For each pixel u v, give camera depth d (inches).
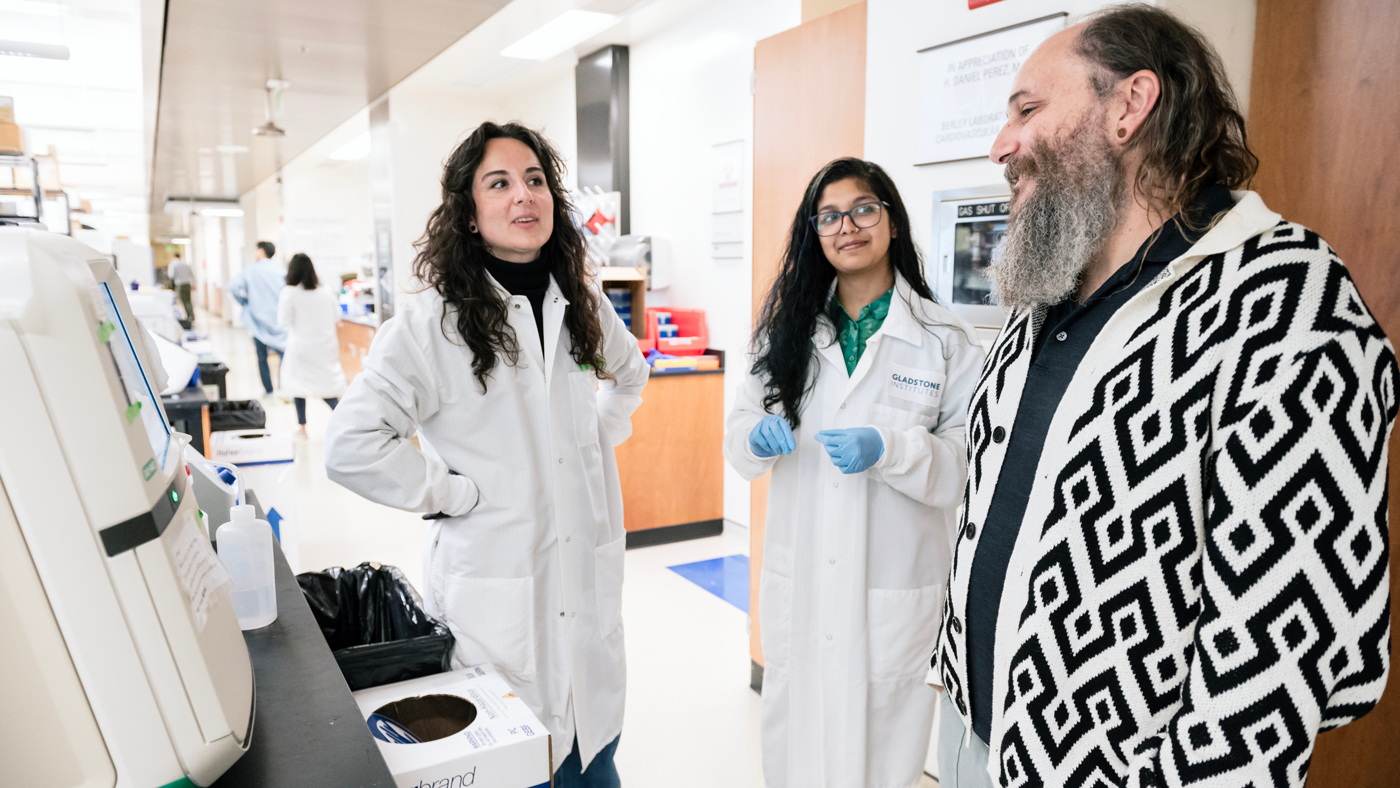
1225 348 31.3
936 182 83.4
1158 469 32.8
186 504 34.5
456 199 62.2
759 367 71.1
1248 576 28.8
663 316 177.8
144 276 321.7
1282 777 27.8
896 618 64.8
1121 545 33.8
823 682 65.2
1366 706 28.8
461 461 62.7
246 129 303.9
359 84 223.3
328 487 209.8
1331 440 28.0
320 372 267.6
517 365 63.1
